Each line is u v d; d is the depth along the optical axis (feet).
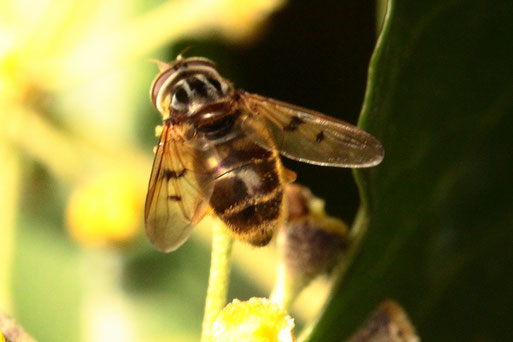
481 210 0.37
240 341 0.35
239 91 0.39
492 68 0.36
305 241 0.37
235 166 0.38
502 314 0.37
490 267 0.37
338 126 0.38
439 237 0.37
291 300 0.37
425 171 0.36
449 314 0.37
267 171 0.38
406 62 0.35
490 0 0.36
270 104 0.39
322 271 0.37
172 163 0.38
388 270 0.36
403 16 0.35
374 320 0.36
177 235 0.38
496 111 0.37
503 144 0.37
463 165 0.37
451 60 0.36
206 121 0.39
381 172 0.36
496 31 0.36
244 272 0.43
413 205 0.36
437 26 0.36
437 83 0.36
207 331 0.35
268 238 0.37
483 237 0.37
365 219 0.36
